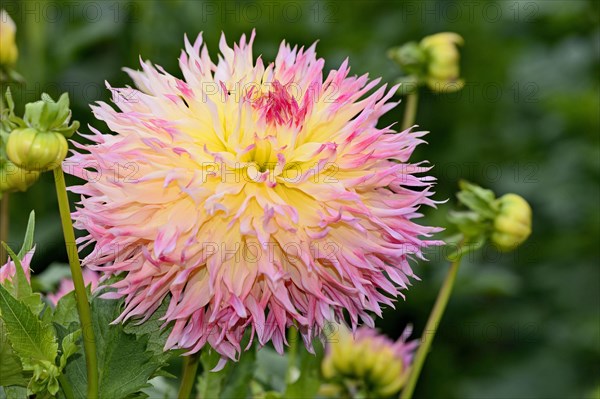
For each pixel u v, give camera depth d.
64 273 0.72
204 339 0.57
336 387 0.73
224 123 0.60
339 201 0.57
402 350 0.73
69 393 0.58
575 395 1.07
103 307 0.59
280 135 0.59
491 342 1.10
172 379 0.80
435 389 1.04
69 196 0.92
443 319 1.04
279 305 0.58
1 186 0.62
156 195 0.56
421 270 1.00
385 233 0.58
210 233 0.56
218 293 0.56
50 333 0.57
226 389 0.66
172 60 1.03
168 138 0.57
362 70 1.00
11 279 0.58
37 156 0.54
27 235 0.59
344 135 0.58
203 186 0.57
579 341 1.10
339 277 0.58
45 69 1.03
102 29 1.02
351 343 0.72
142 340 0.58
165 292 0.57
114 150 0.56
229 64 0.61
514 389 1.07
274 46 1.02
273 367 0.73
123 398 0.58
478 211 0.69
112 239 0.57
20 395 0.59
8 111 0.60
